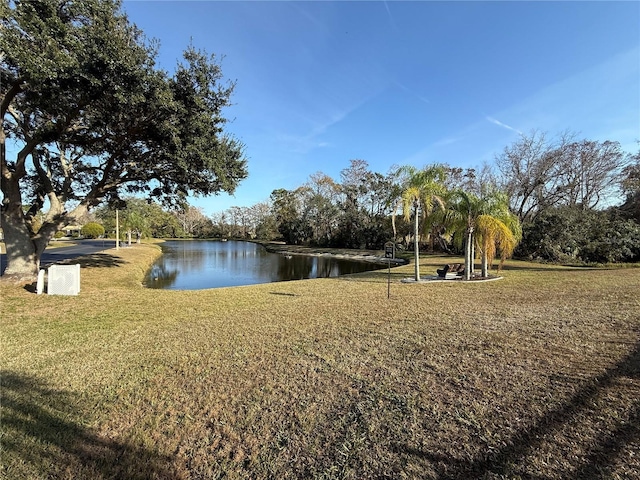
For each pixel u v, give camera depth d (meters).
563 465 1.95
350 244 37.97
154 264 23.73
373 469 2.03
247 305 7.25
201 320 5.87
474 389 2.93
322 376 3.34
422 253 28.30
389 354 3.87
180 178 10.88
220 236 74.88
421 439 2.29
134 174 10.90
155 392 3.11
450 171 27.61
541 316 5.39
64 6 6.87
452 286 9.43
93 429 2.54
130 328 5.39
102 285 10.58
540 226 18.73
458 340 4.27
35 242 9.57
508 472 1.92
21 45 6.08
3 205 8.95
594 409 2.51
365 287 9.88
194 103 8.54
